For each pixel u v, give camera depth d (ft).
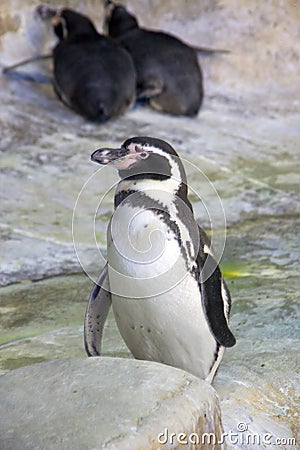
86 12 104.06
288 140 88.94
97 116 86.99
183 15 107.45
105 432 28.19
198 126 91.15
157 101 93.86
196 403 30.37
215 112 96.53
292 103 100.94
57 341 45.37
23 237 63.05
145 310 34.12
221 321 34.06
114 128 87.71
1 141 81.25
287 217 68.49
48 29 98.99
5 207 67.97
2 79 92.68
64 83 89.40
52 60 97.30
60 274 57.36
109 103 87.30
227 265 58.39
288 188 75.00
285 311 48.52
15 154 78.89
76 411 29.50
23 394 30.99
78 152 80.48
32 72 95.50
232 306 49.57
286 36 108.06
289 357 42.11
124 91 89.56
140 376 31.37
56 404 30.09
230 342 34.04
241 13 107.96
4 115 86.17
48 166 76.89
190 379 31.63
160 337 34.78
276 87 104.68
